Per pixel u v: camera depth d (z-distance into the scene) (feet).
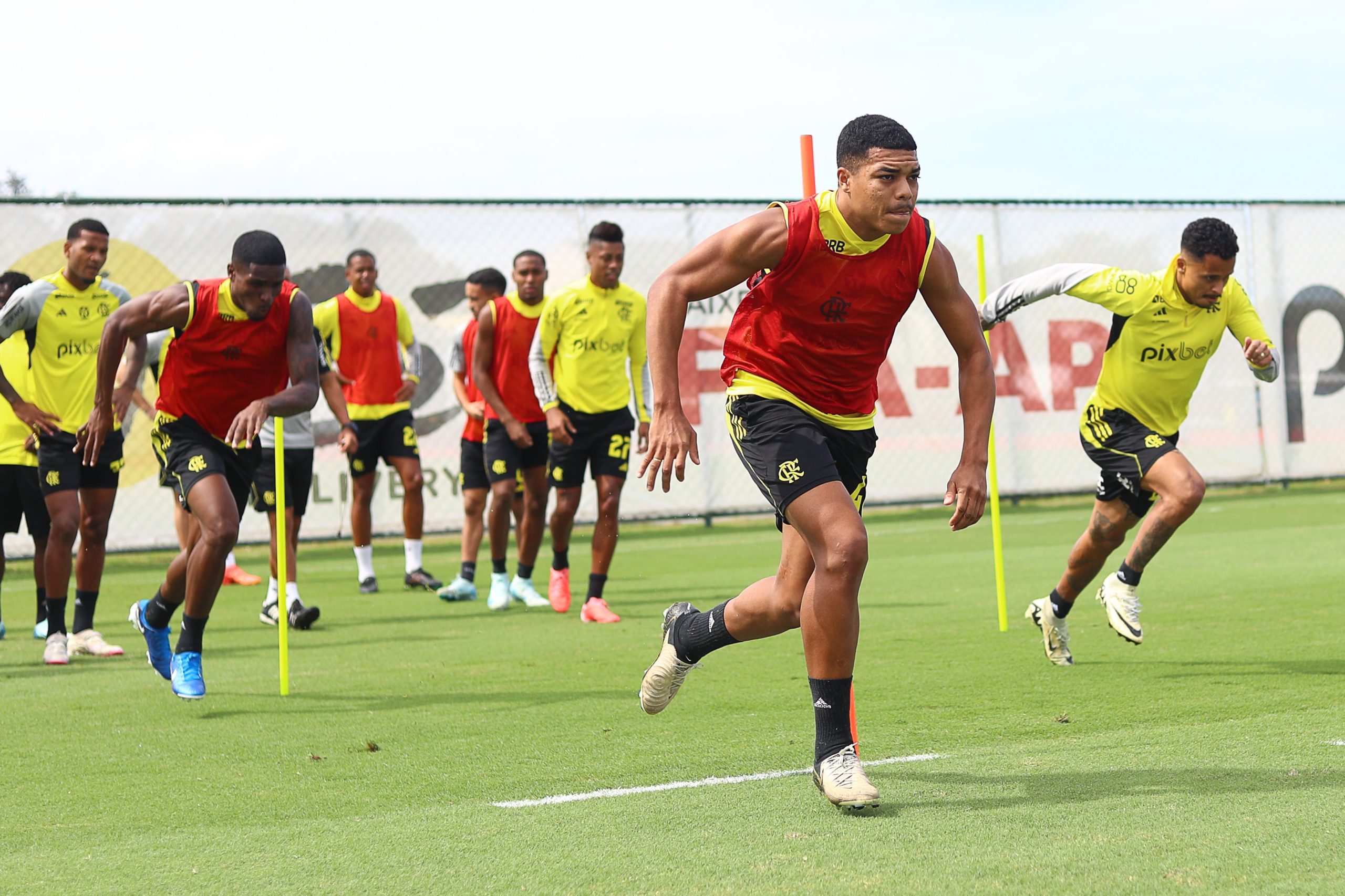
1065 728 15.53
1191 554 36.40
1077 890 9.18
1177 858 9.82
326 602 32.63
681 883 9.70
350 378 34.06
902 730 15.71
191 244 43.57
